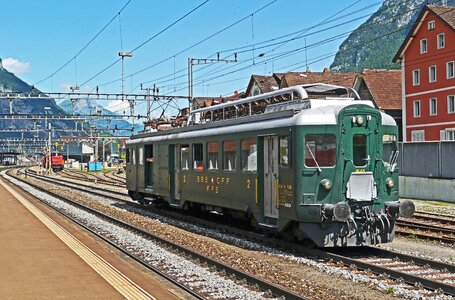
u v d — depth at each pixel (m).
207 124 18.98
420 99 51.84
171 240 16.06
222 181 17.56
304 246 13.97
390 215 13.50
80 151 124.88
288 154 13.68
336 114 13.52
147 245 14.98
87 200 31.16
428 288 9.87
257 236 15.92
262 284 9.90
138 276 10.37
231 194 16.98
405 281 10.38
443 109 49.25
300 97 15.30
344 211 12.80
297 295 8.88
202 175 19.09
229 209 18.06
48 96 47.41
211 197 18.39
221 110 19.95
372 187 13.55
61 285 9.59
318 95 15.66
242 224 19.52
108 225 19.47
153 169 24.22
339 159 13.41
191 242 15.60
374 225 13.48
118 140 91.25
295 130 13.45
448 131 48.84
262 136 15.12
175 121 25.38
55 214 22.84
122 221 19.75
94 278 10.13
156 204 25.41
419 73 51.84
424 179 30.66
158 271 11.54
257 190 15.37
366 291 9.98
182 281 10.65
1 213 22.25
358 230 13.41
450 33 48.06
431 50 50.28
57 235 15.85
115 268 11.09
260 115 15.54
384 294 9.70
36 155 155.62
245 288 9.98
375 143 13.69
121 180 56.25
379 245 14.98
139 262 12.82
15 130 81.44
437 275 10.98
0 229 17.12
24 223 18.77
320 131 13.38
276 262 12.87
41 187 43.22
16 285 9.59
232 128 16.94
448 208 24.98
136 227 17.91
